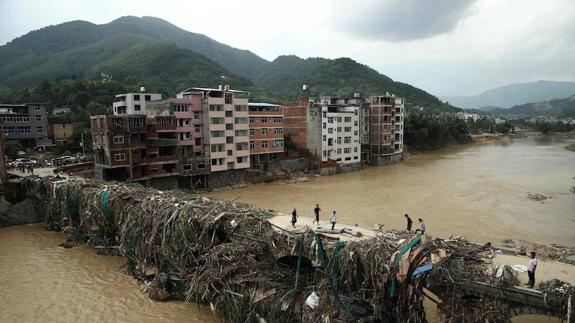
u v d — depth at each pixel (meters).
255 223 27.02
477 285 20.59
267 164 78.38
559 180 70.81
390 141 100.75
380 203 54.88
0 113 83.06
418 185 68.81
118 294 28.00
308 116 86.38
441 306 20.67
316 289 22.30
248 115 72.69
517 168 87.56
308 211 50.34
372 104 99.19
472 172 83.06
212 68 193.75
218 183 69.06
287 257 25.56
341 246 22.61
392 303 19.48
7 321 24.62
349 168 89.31
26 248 38.00
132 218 32.38
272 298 22.31
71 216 41.06
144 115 58.19
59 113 103.00
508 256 25.36
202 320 24.50
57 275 31.38
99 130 56.28
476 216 47.09
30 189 48.22
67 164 65.50
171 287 27.94
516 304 20.20
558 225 42.91
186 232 27.84
